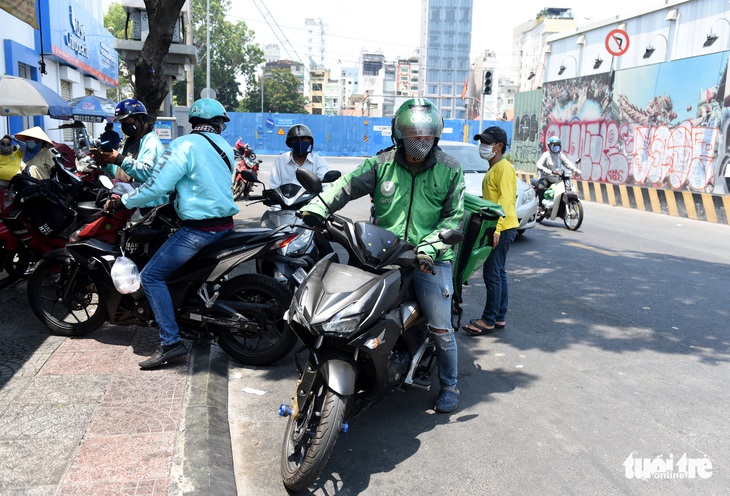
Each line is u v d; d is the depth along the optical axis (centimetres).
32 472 305
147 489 295
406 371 375
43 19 1450
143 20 1359
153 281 434
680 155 1662
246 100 8400
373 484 325
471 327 573
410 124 347
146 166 439
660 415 412
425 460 351
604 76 2014
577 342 555
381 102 14788
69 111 1091
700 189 1581
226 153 443
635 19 2397
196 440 342
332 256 364
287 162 618
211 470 317
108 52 2400
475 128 4572
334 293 320
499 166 554
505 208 546
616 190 1753
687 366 500
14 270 635
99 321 489
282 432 379
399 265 347
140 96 755
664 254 972
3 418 361
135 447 333
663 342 557
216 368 458
